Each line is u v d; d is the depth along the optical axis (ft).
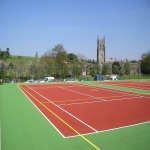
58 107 64.08
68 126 42.80
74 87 127.65
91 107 63.93
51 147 31.76
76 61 268.21
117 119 48.67
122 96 87.35
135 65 343.05
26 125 43.70
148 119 48.67
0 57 340.80
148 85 138.10
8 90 110.73
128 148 31.30
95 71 288.71
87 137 36.01
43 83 157.17
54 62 230.07
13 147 31.83
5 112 56.85
